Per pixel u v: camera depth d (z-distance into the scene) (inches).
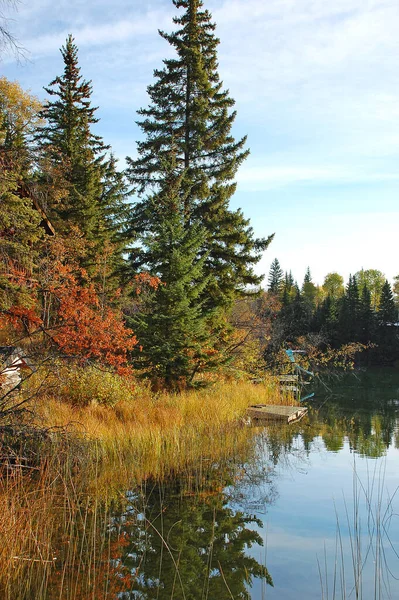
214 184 851.4
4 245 625.3
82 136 1156.5
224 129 845.8
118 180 1169.4
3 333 561.3
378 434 603.8
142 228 826.2
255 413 708.7
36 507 291.1
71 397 529.0
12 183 595.2
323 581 239.5
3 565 227.5
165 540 281.4
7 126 732.7
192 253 645.3
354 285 2418.8
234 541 282.7
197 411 603.5
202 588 230.1
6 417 370.0
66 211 964.6
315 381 1346.0
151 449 462.9
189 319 631.8
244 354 933.8
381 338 2101.4
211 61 888.9
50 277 669.3
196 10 870.4
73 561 245.8
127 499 341.1
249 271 842.8
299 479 401.4
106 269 895.7
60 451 369.7
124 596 217.2
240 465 440.1
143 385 626.5
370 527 303.0
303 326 2165.4
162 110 864.9
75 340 467.2
